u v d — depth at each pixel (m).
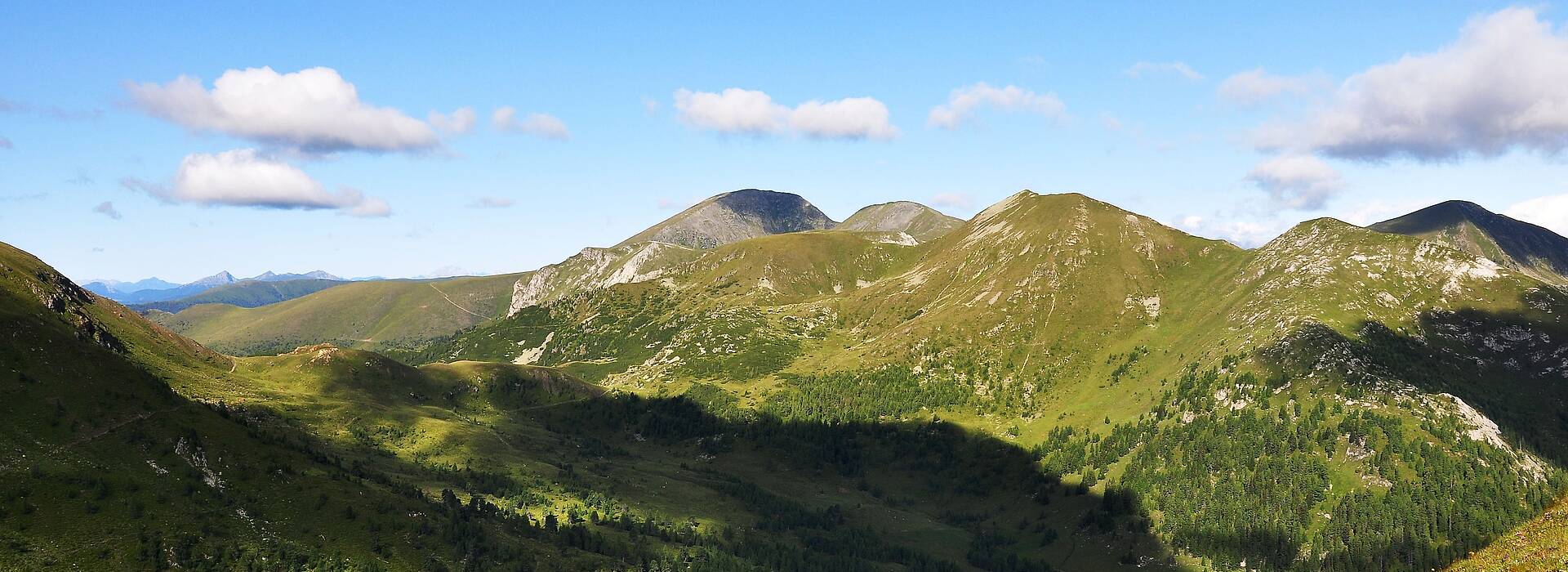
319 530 196.38
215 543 179.88
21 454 180.88
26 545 160.62
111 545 168.50
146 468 193.25
